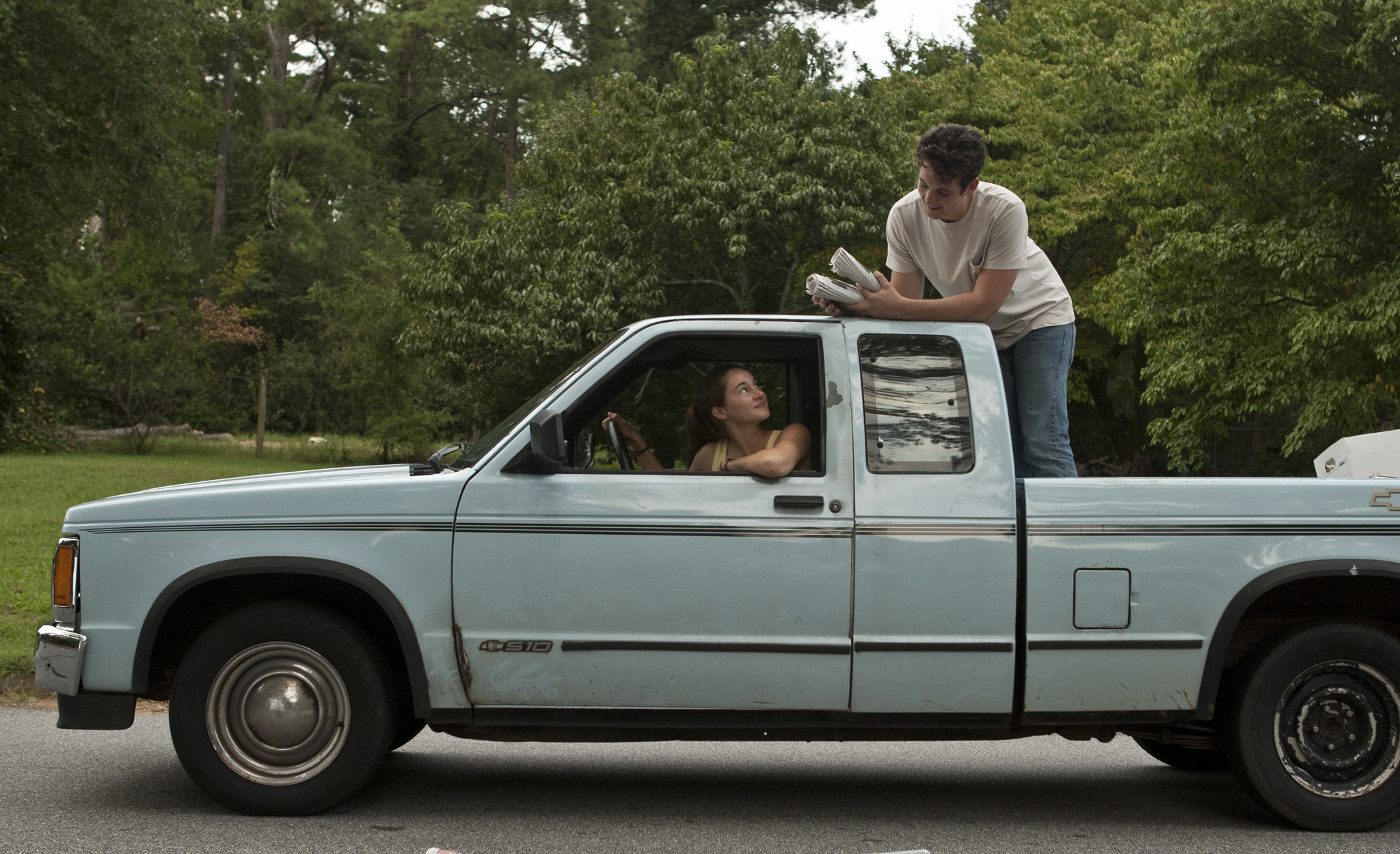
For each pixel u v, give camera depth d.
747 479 4.47
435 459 4.98
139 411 30.33
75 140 24.08
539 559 4.39
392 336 29.25
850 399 4.55
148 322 36.47
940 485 4.47
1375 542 4.55
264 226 51.97
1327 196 17.36
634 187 19.50
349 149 49.88
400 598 4.38
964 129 4.83
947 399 4.59
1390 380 16.81
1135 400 30.17
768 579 4.39
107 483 17.64
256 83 51.97
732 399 4.77
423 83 57.81
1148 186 23.39
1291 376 17.52
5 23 20.94
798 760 5.83
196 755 4.43
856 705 4.40
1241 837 4.53
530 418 4.51
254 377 32.34
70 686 4.40
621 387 4.86
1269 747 4.58
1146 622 4.45
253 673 4.45
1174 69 21.00
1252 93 17.84
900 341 4.67
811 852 4.22
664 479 4.46
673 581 4.39
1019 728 4.55
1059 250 27.81
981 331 4.70
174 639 4.75
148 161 25.23
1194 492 4.52
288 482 4.62
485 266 20.06
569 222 19.62
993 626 4.41
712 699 4.40
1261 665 4.59
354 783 4.45
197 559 4.43
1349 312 16.42
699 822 4.60
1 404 26.14
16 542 11.03
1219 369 18.44
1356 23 16.34
